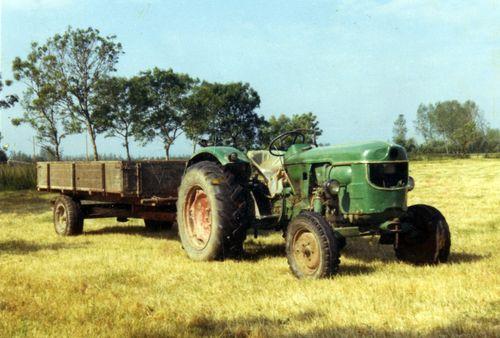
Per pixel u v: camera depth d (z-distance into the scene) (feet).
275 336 12.67
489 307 14.43
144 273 20.21
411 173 98.43
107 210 32.24
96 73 123.24
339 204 19.97
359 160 19.27
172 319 14.33
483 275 18.01
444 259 20.62
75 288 17.89
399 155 19.61
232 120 157.17
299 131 23.36
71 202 31.86
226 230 22.00
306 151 21.80
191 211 24.08
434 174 93.56
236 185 22.56
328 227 18.38
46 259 23.39
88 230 34.53
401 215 19.89
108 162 28.99
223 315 14.62
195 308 15.30
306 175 21.33
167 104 138.82
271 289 17.24
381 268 20.08
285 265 21.22
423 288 16.44
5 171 80.89
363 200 19.20
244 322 13.92
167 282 18.66
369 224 19.90
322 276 18.16
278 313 14.56
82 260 22.95
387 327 13.08
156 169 28.96
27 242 28.91
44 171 36.22
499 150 253.03
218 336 12.92
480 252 23.17
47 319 14.53
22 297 16.78
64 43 118.83
